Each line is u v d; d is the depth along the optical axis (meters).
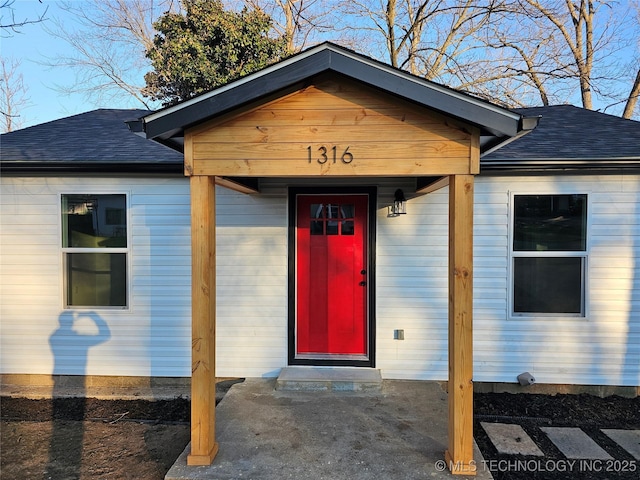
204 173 3.19
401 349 5.28
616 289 5.06
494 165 4.87
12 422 4.54
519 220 5.18
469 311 3.05
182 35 12.92
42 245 5.46
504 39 14.15
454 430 3.05
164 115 3.02
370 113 3.13
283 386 4.82
